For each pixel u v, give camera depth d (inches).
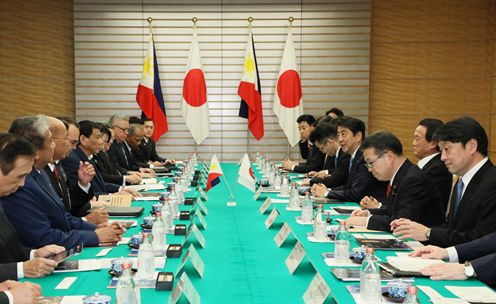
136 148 328.5
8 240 98.3
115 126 286.0
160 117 376.2
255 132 377.7
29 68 372.5
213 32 384.2
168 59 384.2
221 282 93.0
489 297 78.9
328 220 137.9
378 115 392.5
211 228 140.4
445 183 170.6
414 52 389.1
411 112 392.2
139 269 88.1
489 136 388.5
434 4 386.3
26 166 89.7
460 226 113.5
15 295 72.9
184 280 78.5
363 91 385.1
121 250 107.8
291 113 373.1
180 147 390.3
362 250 99.6
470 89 390.0
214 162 195.8
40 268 87.8
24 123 120.3
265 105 388.8
